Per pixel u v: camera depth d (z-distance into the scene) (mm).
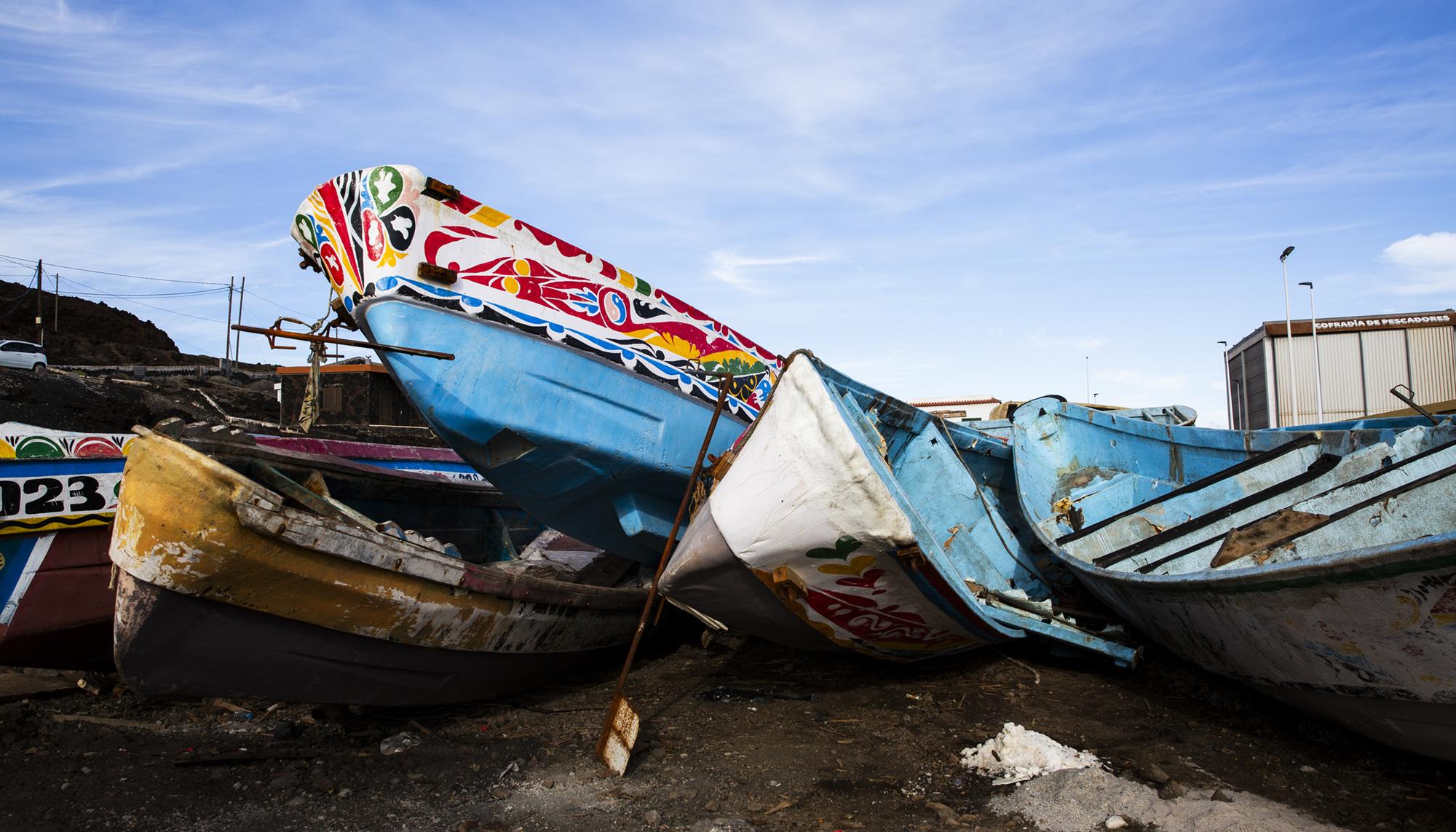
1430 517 5090
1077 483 7281
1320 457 6727
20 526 5598
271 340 5480
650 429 6242
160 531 3898
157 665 4137
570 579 7418
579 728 4973
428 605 4629
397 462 9109
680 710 5301
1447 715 3570
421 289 5461
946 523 6402
